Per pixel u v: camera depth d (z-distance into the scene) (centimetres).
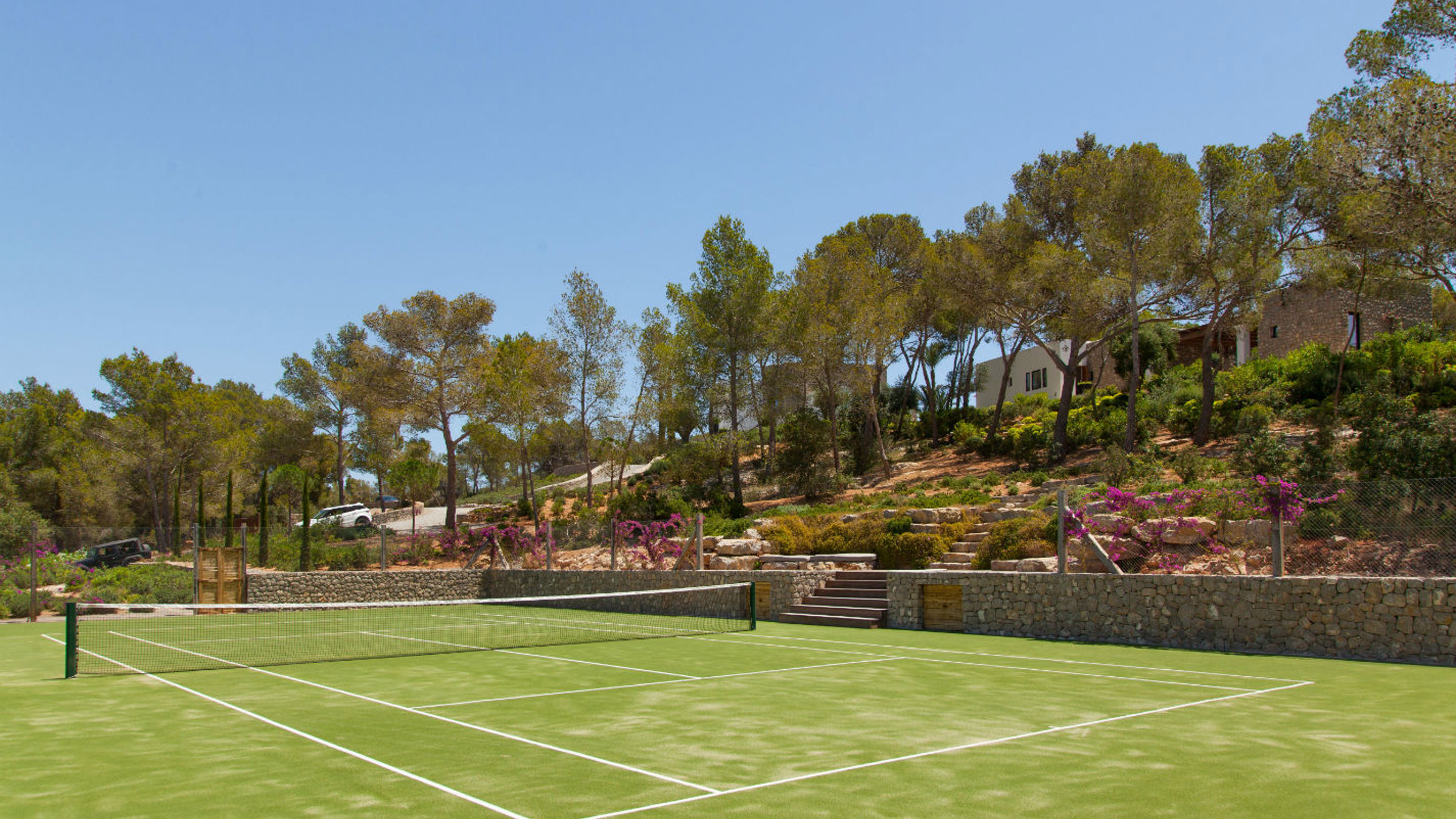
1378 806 512
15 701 970
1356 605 1182
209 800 554
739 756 665
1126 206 2689
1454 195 1653
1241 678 1043
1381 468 1641
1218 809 510
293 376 5712
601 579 2383
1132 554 1588
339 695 995
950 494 2714
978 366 5066
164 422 4650
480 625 1941
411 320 4100
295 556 3222
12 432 4778
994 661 1227
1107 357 4656
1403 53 2191
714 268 3538
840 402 3875
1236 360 4122
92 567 3044
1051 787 564
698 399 3750
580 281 3659
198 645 1596
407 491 6091
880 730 760
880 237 4341
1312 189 2561
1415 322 3772
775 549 2327
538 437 3722
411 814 518
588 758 662
